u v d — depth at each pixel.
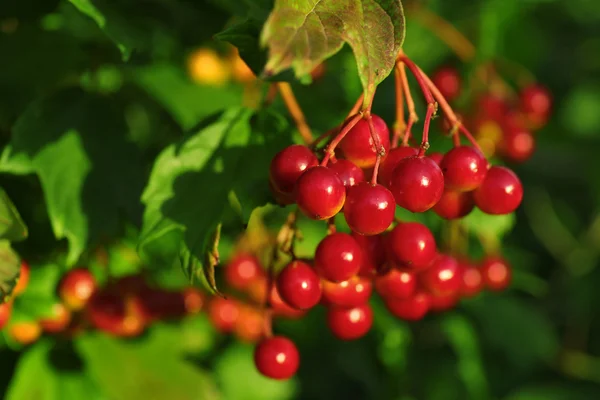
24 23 0.40
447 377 0.55
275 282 0.36
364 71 0.32
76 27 0.40
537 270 0.75
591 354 0.70
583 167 0.79
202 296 0.43
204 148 0.36
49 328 0.39
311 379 0.56
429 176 0.33
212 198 0.36
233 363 0.51
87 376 0.41
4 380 0.41
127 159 0.38
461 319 0.49
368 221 0.33
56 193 0.38
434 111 0.34
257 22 0.34
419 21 0.46
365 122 0.34
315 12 0.32
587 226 0.77
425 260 0.35
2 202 0.36
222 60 0.41
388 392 0.47
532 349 0.56
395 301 0.38
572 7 0.74
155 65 0.42
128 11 0.39
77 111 0.39
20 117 0.38
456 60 0.47
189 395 0.41
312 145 0.35
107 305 0.39
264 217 0.44
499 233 0.42
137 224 0.38
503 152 0.43
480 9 0.46
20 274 0.36
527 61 0.50
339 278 0.34
